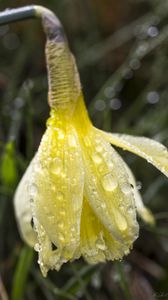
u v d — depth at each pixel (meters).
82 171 0.20
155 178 0.33
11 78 0.37
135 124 0.35
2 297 0.27
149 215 0.23
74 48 0.40
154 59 0.38
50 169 0.20
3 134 0.34
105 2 0.40
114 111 0.37
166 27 0.33
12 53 0.40
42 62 0.40
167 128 0.32
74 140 0.21
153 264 0.31
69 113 0.22
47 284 0.28
